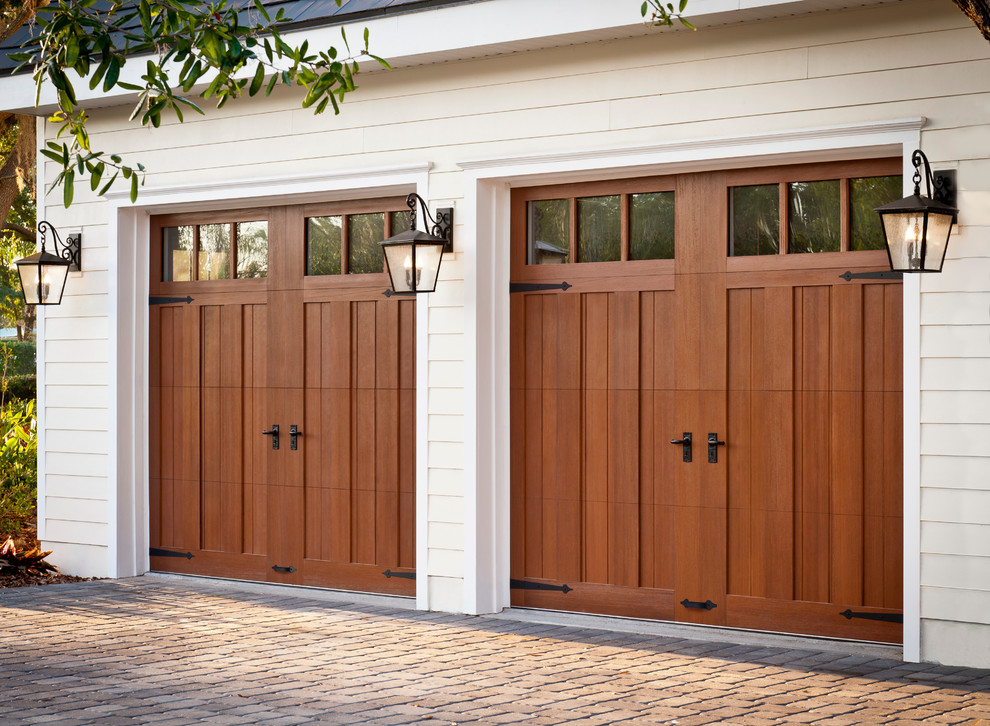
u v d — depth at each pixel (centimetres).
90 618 689
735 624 639
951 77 570
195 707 473
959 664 561
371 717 459
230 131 807
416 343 738
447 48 687
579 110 676
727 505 642
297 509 794
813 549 618
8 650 593
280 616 698
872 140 587
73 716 457
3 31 938
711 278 648
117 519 852
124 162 853
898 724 447
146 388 866
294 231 798
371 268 768
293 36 746
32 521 1101
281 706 476
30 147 1151
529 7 658
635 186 674
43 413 895
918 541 571
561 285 696
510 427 714
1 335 1881
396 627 663
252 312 818
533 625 670
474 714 463
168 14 396
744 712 467
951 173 567
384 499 756
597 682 523
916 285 573
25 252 1433
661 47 650
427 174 725
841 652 594
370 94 750
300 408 793
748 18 616
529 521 707
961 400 562
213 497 834
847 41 598
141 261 866
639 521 670
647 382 668
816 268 618
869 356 604
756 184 637
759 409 634
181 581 836
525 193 711
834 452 612
